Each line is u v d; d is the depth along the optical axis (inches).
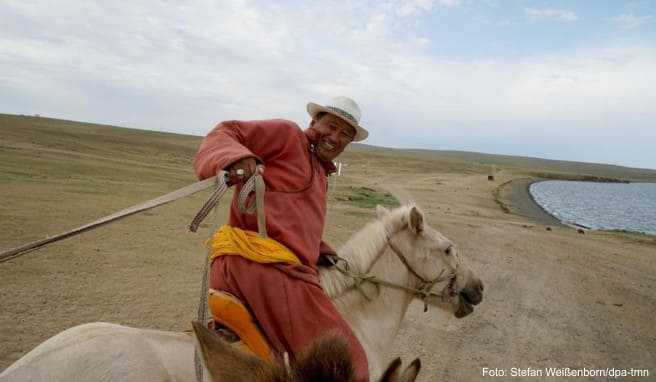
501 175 4015.8
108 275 373.1
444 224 972.6
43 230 461.7
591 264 717.3
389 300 160.1
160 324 297.0
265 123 138.3
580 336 388.2
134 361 96.3
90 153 1611.7
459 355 324.5
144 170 1243.8
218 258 128.1
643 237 1175.6
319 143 148.8
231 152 115.5
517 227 1114.7
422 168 3651.6
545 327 402.0
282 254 124.7
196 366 101.3
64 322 278.7
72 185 776.9
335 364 73.0
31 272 354.9
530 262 675.4
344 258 155.7
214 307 121.3
